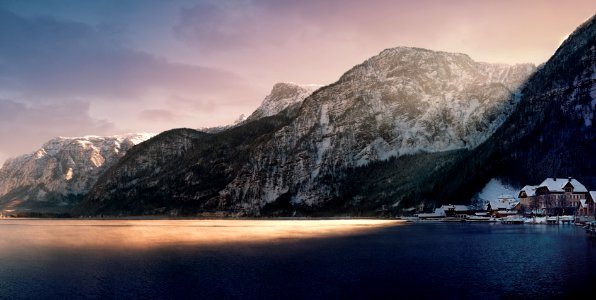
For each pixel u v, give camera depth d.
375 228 175.00
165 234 154.38
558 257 80.62
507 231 142.12
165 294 59.03
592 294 53.81
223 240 127.81
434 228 169.25
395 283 62.59
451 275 67.00
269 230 170.62
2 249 109.88
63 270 77.38
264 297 56.56
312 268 75.94
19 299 57.72
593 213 169.38
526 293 54.84
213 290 60.69
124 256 93.69
